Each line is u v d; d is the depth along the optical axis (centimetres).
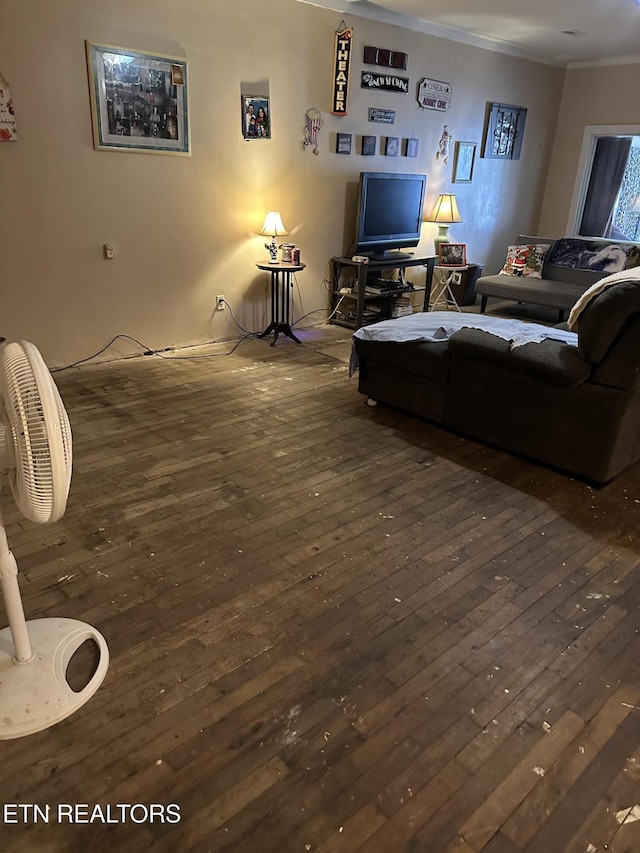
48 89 346
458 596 202
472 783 140
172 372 405
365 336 342
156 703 158
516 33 541
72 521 234
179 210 423
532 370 273
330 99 480
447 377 316
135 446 298
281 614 190
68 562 210
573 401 268
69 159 365
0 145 339
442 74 549
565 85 667
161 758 143
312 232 510
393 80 513
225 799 135
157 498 252
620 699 165
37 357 128
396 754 147
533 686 168
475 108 592
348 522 241
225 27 405
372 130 518
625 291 241
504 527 242
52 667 161
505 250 700
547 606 199
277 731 151
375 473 281
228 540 226
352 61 482
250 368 421
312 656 175
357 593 201
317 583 205
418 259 553
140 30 370
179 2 380
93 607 189
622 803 137
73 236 381
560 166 693
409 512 250
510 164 656
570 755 148
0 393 135
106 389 370
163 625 184
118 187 390
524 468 292
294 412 349
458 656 177
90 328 407
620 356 249
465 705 161
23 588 196
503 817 133
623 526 246
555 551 228
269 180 464
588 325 252
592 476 272
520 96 628
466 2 454
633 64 609
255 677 167
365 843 127
